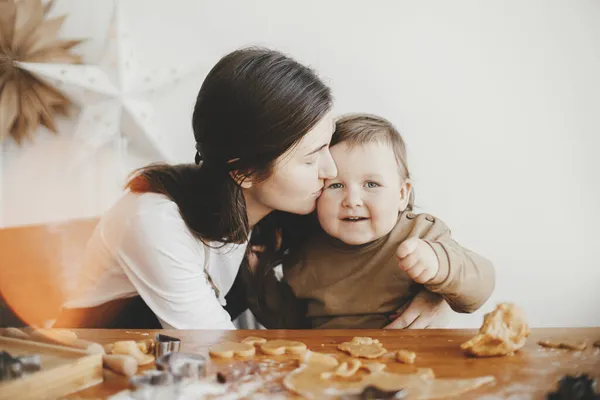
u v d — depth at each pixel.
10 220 1.57
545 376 0.55
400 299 1.05
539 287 1.50
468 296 0.97
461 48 1.52
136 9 1.56
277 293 1.16
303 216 1.13
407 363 0.59
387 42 1.54
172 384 0.50
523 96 1.51
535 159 1.51
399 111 1.54
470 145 1.52
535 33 1.51
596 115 1.50
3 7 1.45
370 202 1.01
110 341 0.68
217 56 1.57
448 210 1.53
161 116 1.54
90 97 1.51
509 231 1.51
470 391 0.51
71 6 1.53
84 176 1.54
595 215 1.50
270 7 1.56
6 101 1.47
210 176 0.96
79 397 0.50
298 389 0.51
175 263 0.92
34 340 0.59
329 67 1.55
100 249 1.01
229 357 0.61
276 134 0.88
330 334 0.73
